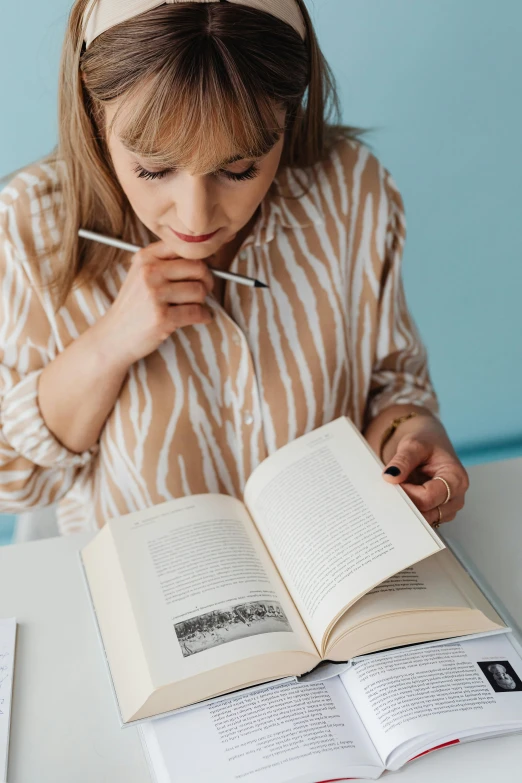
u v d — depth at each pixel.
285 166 1.00
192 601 0.75
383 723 0.67
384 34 1.31
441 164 1.48
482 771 0.65
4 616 0.82
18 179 0.97
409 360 1.14
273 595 0.77
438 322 1.68
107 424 1.01
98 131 0.84
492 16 1.33
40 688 0.75
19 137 1.28
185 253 0.87
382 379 1.13
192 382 0.99
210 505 0.86
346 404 1.09
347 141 1.06
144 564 0.79
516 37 1.36
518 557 0.89
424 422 1.00
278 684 0.71
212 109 0.67
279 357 1.02
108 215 0.93
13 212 0.95
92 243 0.95
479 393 1.79
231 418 1.03
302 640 0.73
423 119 1.42
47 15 1.18
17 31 1.18
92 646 0.79
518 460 1.03
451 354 1.73
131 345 0.91
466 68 1.38
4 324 0.97
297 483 0.85
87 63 0.73
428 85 1.38
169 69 0.66
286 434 1.04
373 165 1.06
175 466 1.00
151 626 0.73
